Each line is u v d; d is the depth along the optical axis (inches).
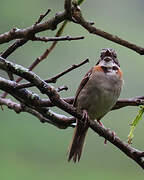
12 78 234.7
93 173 490.9
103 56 328.2
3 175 462.9
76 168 487.8
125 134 533.3
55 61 556.7
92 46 574.9
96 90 313.7
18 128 499.8
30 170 473.1
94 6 614.2
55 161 490.3
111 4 619.2
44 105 238.4
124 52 585.6
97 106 316.5
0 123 499.5
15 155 486.3
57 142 499.5
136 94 577.0
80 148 304.7
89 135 520.1
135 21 622.5
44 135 500.1
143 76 580.7
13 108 282.5
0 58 219.8
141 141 526.0
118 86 317.7
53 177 474.0
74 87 541.0
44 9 567.2
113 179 491.5
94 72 318.0
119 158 509.4
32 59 545.6
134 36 618.5
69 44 566.3
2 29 550.3
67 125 266.8
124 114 541.0
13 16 554.9
